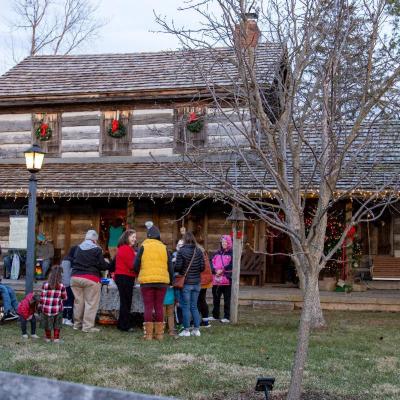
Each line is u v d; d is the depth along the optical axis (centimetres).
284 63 904
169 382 727
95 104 1838
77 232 1870
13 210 1891
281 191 674
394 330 1150
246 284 1758
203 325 1165
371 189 1342
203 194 1530
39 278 1783
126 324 1102
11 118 1889
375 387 725
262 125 697
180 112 1762
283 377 762
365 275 1847
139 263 1021
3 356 846
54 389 295
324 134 783
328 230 1647
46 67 2031
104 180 1684
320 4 792
